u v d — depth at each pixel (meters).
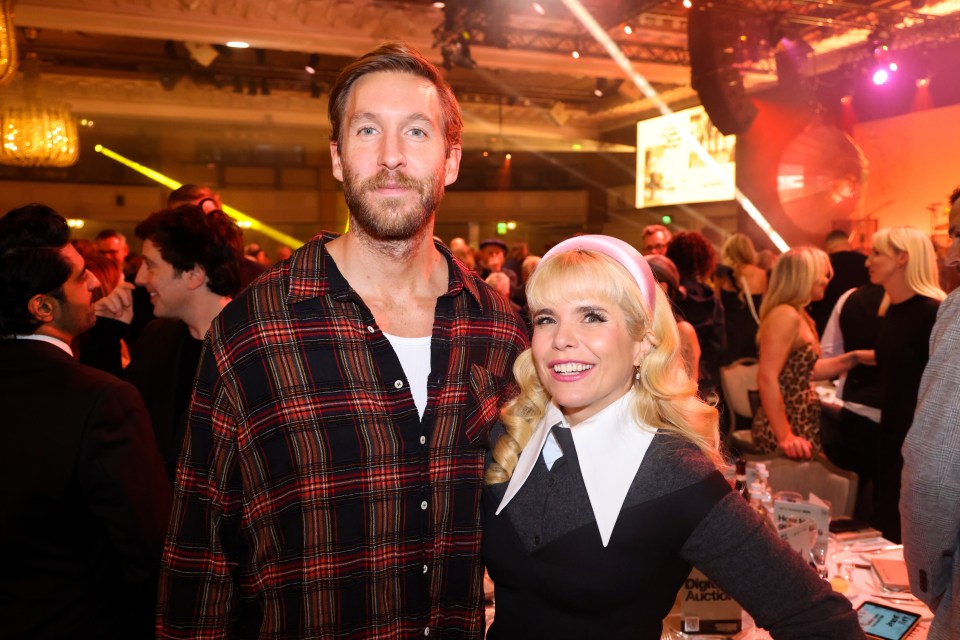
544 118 14.02
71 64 10.59
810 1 6.97
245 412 1.21
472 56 8.86
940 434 1.31
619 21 7.70
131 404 1.46
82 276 1.50
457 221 17.02
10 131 7.94
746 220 10.88
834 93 9.57
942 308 1.44
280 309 1.24
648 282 1.23
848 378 3.54
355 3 7.45
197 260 2.05
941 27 7.75
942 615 1.35
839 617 1.07
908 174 8.77
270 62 10.85
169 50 10.08
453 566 1.31
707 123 11.31
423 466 1.27
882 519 2.98
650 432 1.21
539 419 1.36
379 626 1.24
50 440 1.35
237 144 15.30
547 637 1.20
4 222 1.44
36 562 1.36
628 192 14.99
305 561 1.21
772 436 2.87
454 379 1.32
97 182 14.74
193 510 1.22
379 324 1.31
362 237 1.29
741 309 4.46
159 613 1.25
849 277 4.92
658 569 1.15
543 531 1.22
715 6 6.88
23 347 1.43
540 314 1.25
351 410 1.23
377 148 1.22
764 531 1.12
